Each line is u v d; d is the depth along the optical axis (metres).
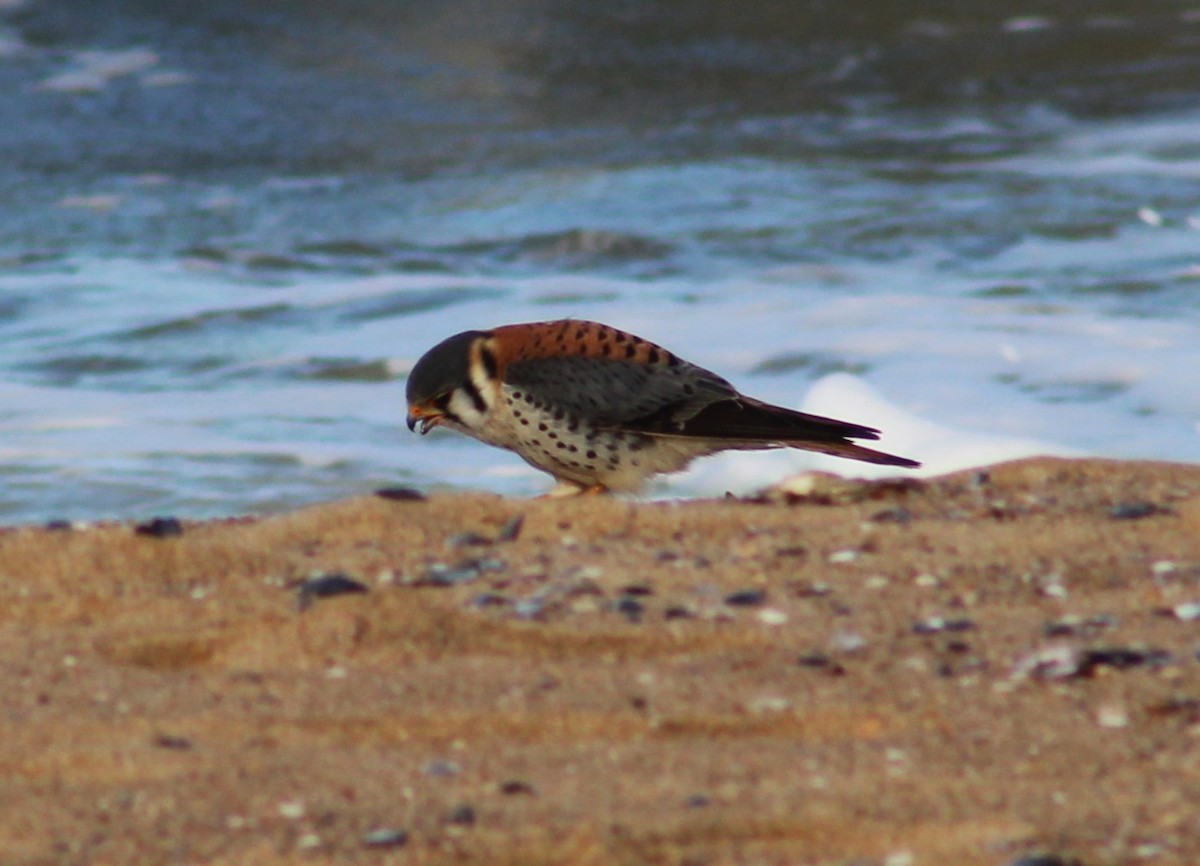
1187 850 5.44
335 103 37.03
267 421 17.25
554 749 6.49
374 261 25.58
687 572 8.64
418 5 44.28
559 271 24.77
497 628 7.75
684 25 42.62
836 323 20.73
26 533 9.03
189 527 9.58
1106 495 10.13
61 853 5.59
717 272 24.20
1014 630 7.70
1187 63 38.00
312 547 9.16
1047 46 40.06
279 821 5.82
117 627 7.89
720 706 6.85
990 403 17.12
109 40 41.28
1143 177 29.11
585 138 33.88
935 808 5.85
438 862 5.50
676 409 10.32
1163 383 17.62
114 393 18.50
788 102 36.44
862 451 10.48
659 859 5.53
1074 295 21.86
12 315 22.34
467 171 31.67
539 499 9.89
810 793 6.00
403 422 17.22
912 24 42.38
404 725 6.72
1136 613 7.90
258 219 28.50
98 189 30.73
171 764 6.32
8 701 6.96
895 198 28.36
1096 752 6.33
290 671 7.36
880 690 7.01
